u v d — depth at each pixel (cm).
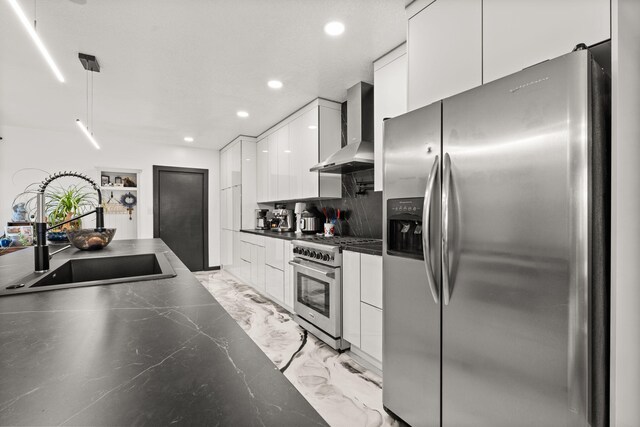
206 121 417
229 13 194
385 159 168
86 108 365
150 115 391
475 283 125
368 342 223
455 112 132
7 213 438
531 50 125
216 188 597
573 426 98
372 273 220
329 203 378
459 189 130
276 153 427
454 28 156
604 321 101
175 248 561
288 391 50
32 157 455
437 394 142
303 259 298
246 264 468
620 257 102
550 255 102
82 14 193
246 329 299
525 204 109
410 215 153
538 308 106
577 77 97
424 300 147
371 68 265
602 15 105
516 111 111
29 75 278
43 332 74
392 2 184
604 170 101
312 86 302
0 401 47
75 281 175
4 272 142
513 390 113
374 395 194
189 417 43
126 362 59
